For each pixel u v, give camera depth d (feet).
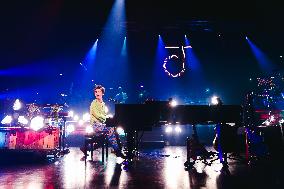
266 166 18.99
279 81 43.75
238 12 42.34
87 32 46.70
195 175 15.98
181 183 13.92
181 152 28.25
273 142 23.91
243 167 18.66
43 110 29.63
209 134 39.50
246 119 25.88
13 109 26.86
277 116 36.37
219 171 17.26
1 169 17.92
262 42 49.34
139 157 24.09
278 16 41.88
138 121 20.18
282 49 49.65
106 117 22.04
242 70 55.36
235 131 19.95
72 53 51.34
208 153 19.80
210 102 51.13
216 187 13.05
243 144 20.66
